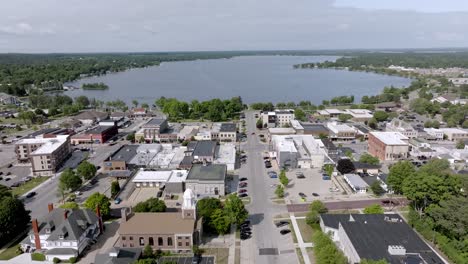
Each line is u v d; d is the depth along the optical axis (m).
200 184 132.00
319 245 86.94
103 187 142.62
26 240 97.56
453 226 93.69
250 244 97.88
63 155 173.00
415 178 113.62
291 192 134.38
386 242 86.31
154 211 106.56
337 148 184.25
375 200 126.25
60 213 99.44
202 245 97.50
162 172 149.75
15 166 172.25
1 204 103.06
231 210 103.50
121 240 94.56
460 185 111.44
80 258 92.06
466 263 84.31
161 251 94.31
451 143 199.12
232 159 165.50
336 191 134.62
